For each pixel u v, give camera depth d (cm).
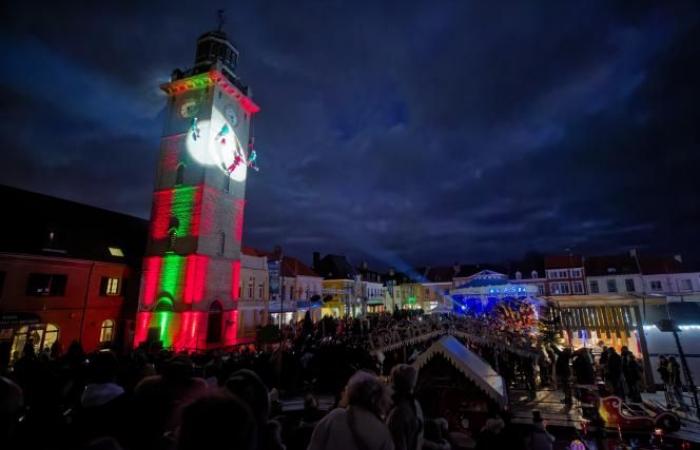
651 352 1603
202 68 3198
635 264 5072
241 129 3359
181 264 2681
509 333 1800
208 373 1224
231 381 304
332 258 6334
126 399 355
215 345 2716
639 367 1348
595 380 1475
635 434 1088
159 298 2661
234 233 3072
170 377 366
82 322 2545
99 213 3162
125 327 2831
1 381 235
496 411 865
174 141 3028
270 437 404
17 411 236
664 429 1068
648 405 1164
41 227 2489
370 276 7206
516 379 1741
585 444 1016
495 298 2520
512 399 1449
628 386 1338
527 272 5816
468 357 1013
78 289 2552
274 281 3438
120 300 2841
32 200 2688
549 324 1925
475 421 919
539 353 1716
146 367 613
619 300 1712
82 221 2914
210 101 2986
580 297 1814
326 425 323
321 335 2323
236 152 3219
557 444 1055
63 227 2606
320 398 1445
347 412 324
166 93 3194
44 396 676
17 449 328
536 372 1762
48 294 2378
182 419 171
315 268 6303
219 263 2852
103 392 370
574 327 1823
